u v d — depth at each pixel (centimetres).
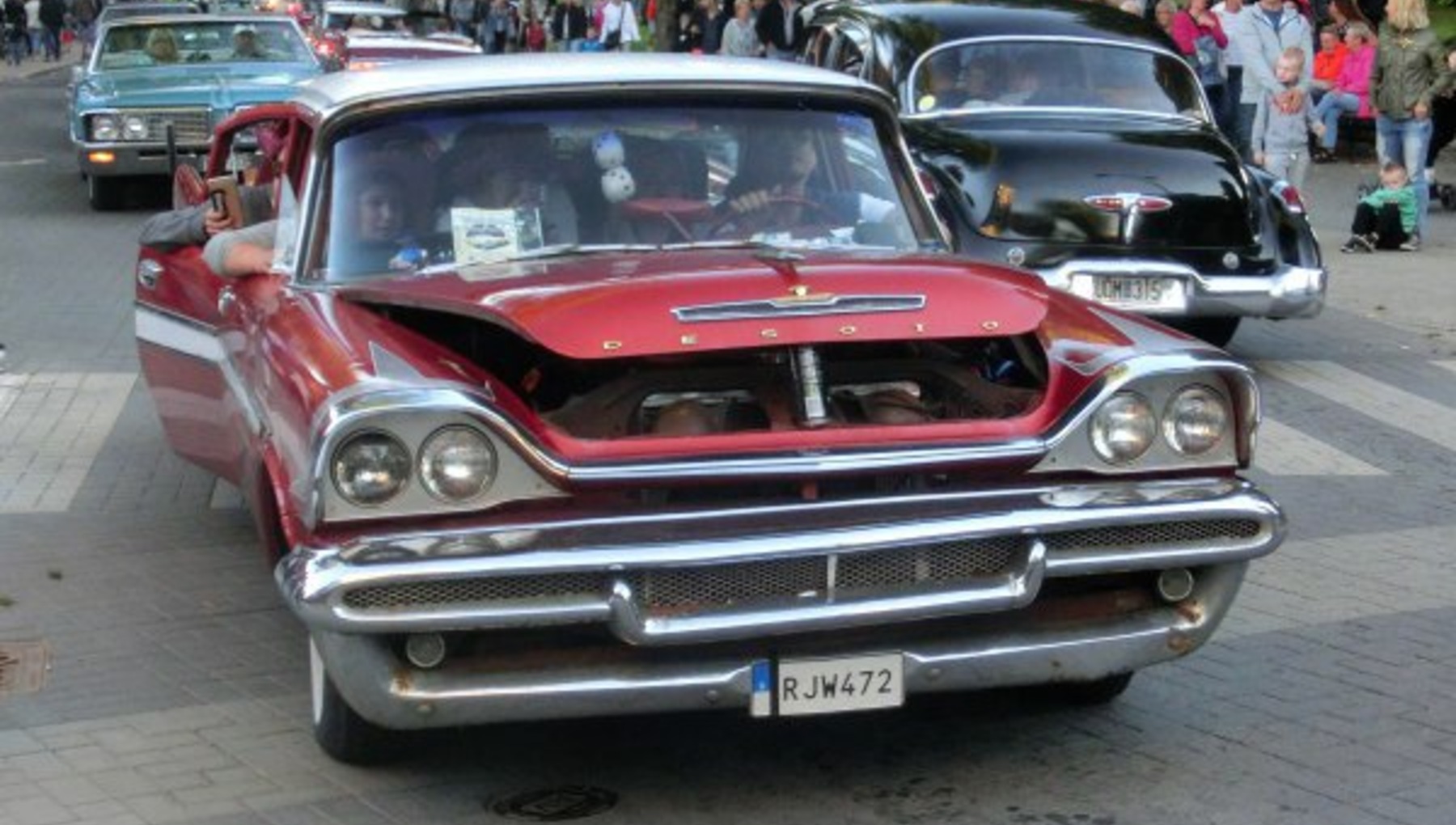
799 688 537
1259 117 1759
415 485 514
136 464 982
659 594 518
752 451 530
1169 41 1284
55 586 789
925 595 529
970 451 540
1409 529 891
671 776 593
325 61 2089
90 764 601
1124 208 1129
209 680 678
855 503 530
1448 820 555
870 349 593
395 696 520
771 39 2698
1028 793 578
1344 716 643
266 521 632
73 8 5456
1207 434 564
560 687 523
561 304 547
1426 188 1711
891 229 672
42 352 1239
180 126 1847
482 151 650
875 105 687
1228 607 582
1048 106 1221
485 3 3800
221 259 679
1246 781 586
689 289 556
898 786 584
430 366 538
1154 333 595
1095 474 555
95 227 1839
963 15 1267
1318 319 1396
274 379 584
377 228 638
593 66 681
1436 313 1418
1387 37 1705
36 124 2984
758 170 666
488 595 507
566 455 521
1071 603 573
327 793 578
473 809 567
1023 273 607
